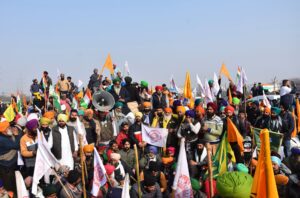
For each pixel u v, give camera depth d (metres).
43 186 8.77
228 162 8.72
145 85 16.92
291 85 15.70
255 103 16.03
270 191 4.30
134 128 10.97
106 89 18.23
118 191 8.20
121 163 9.59
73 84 24.34
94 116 12.05
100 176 8.16
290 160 9.09
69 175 7.93
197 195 7.95
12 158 9.53
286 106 12.84
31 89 22.91
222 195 3.60
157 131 10.55
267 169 4.34
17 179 8.24
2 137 9.51
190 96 16.44
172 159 10.04
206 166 9.17
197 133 10.61
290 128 12.69
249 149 10.20
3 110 19.75
